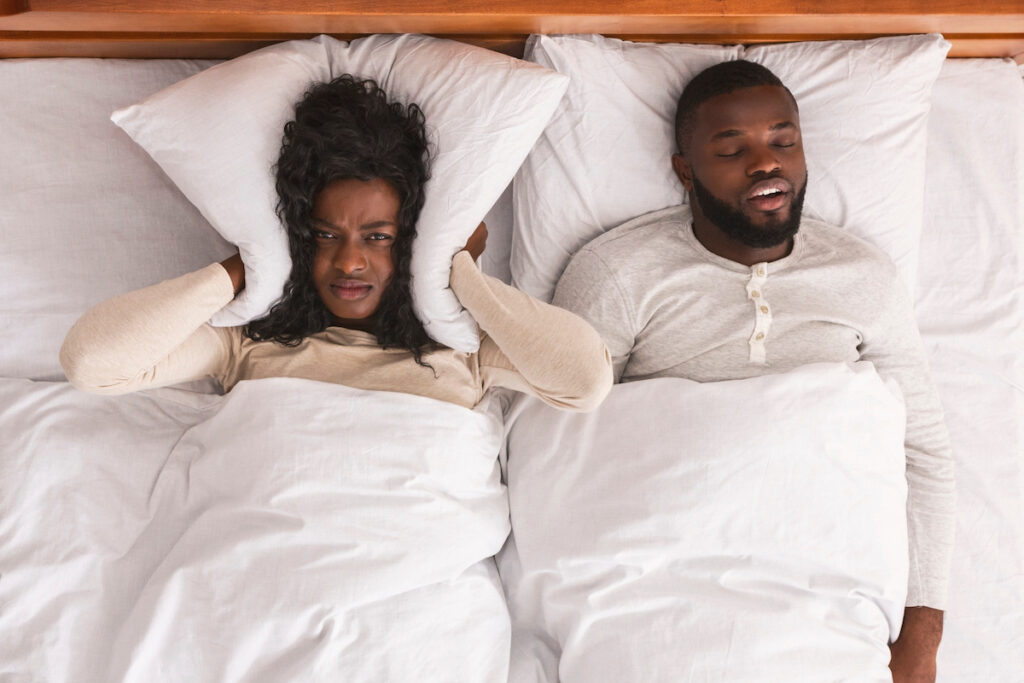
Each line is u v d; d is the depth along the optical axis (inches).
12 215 50.6
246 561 43.0
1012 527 56.6
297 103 45.8
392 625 43.2
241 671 42.2
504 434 51.1
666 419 46.8
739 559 45.7
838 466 45.9
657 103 52.2
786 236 48.8
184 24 48.1
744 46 53.8
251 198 44.3
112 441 47.7
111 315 41.2
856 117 52.8
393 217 43.9
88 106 51.2
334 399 45.1
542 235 53.5
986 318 58.9
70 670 43.4
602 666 45.1
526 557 47.7
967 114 58.9
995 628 55.1
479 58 46.6
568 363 43.3
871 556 45.9
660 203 53.2
